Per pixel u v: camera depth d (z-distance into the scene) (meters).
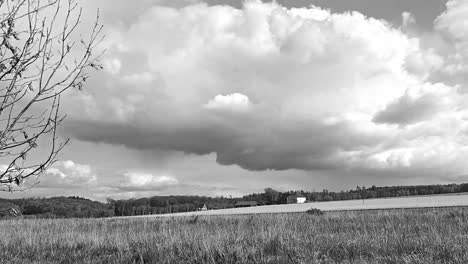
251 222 17.84
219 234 11.48
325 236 11.23
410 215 18.17
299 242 10.09
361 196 110.38
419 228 12.04
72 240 12.70
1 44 2.82
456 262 6.92
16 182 2.80
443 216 16.94
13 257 10.14
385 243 9.25
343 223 16.05
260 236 11.27
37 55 2.97
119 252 10.29
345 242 9.58
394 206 43.28
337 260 7.98
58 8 3.07
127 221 22.25
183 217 25.78
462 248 7.86
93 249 11.16
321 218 19.19
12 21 2.87
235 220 20.33
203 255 9.05
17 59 2.88
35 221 22.22
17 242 12.33
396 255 7.85
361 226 14.28
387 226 13.38
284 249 9.23
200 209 65.06
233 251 9.03
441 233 10.41
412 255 7.58
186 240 10.96
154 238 11.84
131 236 12.78
